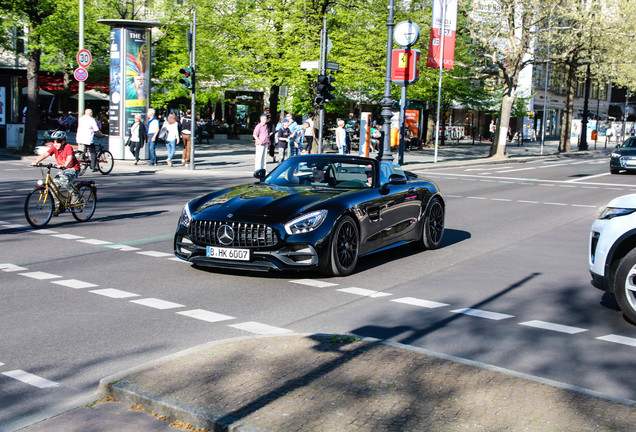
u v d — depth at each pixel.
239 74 31.94
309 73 28.59
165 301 6.91
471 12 36.34
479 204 16.64
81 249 9.79
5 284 7.52
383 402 4.07
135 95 27.25
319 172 9.28
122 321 6.16
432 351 5.32
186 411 3.93
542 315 6.68
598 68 49.25
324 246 7.90
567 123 49.56
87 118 21.78
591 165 34.72
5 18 27.52
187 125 25.56
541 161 38.66
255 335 5.73
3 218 12.59
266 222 7.74
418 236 10.08
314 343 5.25
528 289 7.84
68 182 11.91
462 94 46.34
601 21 34.72
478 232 12.22
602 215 6.62
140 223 12.34
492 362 5.20
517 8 35.62
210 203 8.39
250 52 30.89
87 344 5.48
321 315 6.49
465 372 4.62
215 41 33.09
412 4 34.50
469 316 6.58
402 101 28.47
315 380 4.41
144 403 4.14
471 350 5.49
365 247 8.73
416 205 9.90
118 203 15.15
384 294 7.41
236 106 49.88
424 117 54.62
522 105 54.16
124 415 4.08
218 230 7.84
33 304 6.70
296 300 7.06
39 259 9.00
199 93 37.09
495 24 36.16
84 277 7.96
